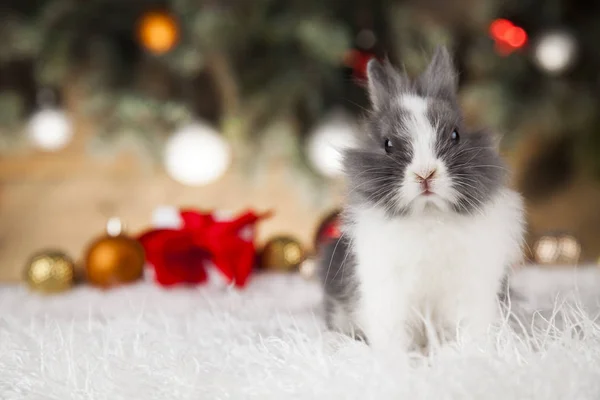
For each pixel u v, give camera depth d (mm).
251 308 1006
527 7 1455
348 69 1445
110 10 1483
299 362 805
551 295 983
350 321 896
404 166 849
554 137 1616
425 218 849
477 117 1422
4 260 1646
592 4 1560
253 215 1130
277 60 1441
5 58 1521
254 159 1441
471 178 850
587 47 1501
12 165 1646
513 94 1459
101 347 863
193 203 1641
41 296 1105
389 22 1443
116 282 1131
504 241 866
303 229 1621
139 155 1461
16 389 803
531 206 1669
